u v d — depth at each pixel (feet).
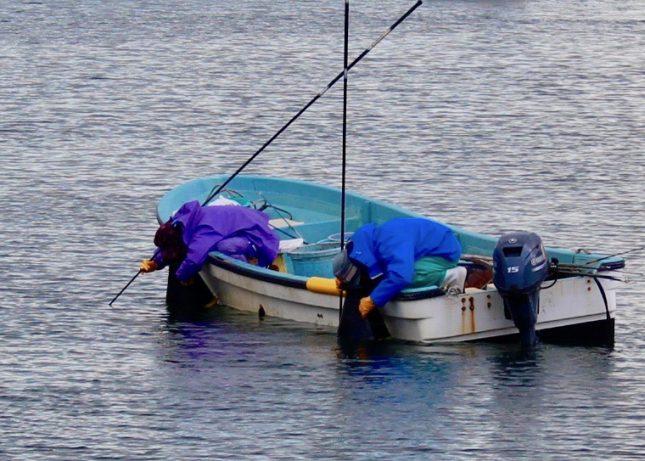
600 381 147.33
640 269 188.03
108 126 279.90
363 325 156.66
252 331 163.32
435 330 155.12
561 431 135.74
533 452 131.54
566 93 316.40
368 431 135.95
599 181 237.25
